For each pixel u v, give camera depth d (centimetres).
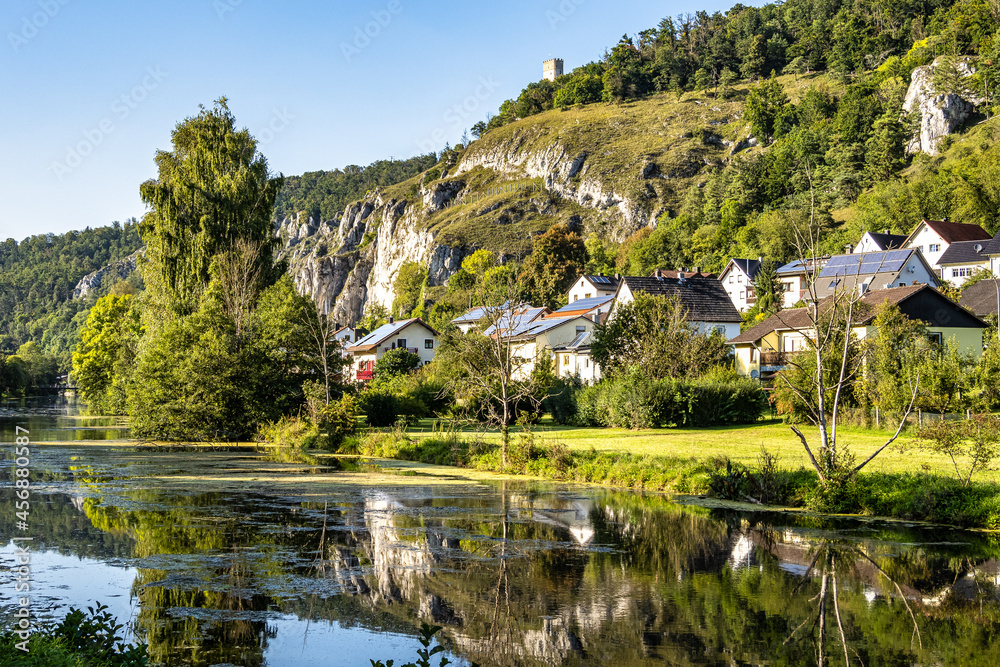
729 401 4359
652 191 19538
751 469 2519
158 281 5594
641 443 3534
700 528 1989
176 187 5322
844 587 1472
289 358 4972
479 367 3862
